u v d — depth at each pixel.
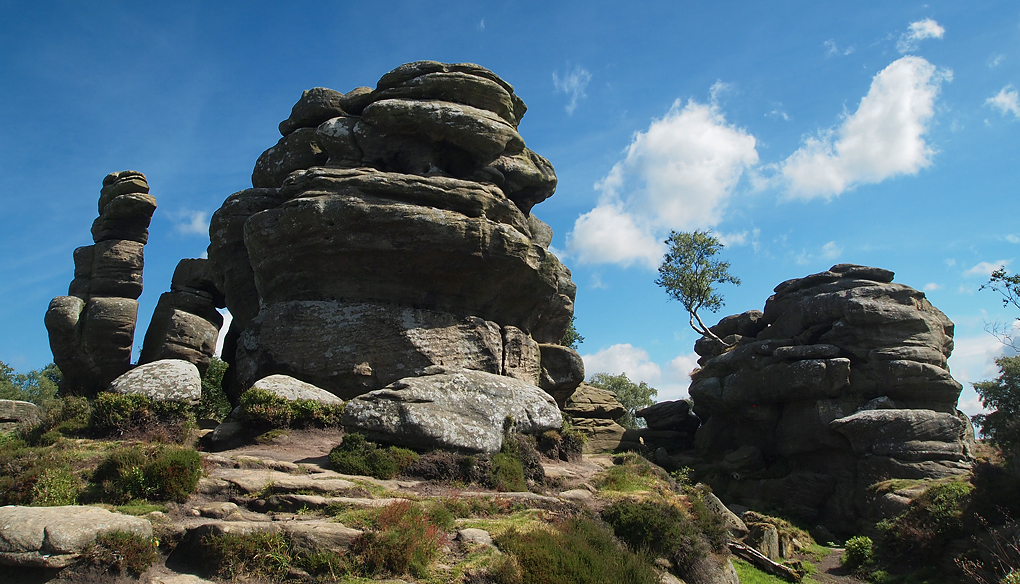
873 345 40.16
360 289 25.66
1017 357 35.12
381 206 24.81
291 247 25.33
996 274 32.34
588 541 13.41
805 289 47.34
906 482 33.56
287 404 20.14
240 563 10.72
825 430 38.50
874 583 26.75
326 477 14.53
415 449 16.81
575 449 21.36
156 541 11.08
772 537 27.67
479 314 27.25
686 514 18.27
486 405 18.77
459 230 25.20
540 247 28.36
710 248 60.31
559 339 33.75
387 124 27.45
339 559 10.78
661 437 49.47
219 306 34.56
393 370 24.73
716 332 56.09
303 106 30.92
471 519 13.66
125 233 34.47
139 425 18.98
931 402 38.84
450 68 28.91
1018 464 28.00
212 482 13.62
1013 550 22.33
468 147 28.03
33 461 14.77
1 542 9.87
